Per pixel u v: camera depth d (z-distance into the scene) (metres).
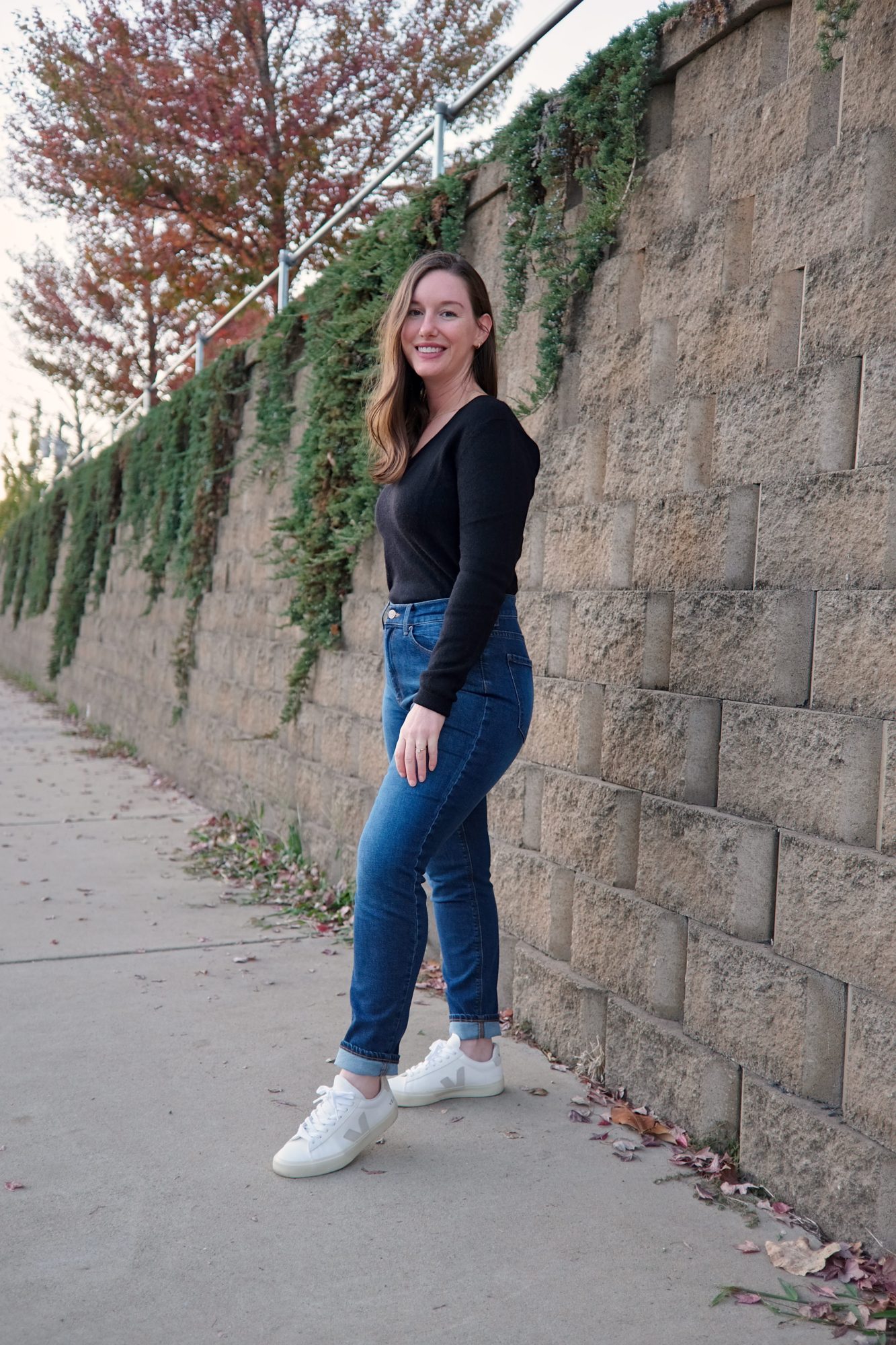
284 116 11.45
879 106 2.12
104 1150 2.45
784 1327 1.84
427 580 2.44
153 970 3.75
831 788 2.15
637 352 2.87
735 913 2.39
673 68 2.74
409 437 2.49
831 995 2.14
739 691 2.43
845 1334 1.82
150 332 16.39
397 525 2.44
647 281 2.83
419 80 11.23
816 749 2.19
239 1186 2.29
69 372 16.67
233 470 6.75
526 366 3.46
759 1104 2.28
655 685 2.74
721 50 2.59
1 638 20.27
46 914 4.43
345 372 4.67
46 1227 2.12
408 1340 1.79
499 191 3.69
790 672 2.29
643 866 2.71
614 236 2.98
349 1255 2.04
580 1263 2.02
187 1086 2.79
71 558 12.55
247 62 11.30
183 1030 3.18
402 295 2.47
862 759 2.08
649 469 2.80
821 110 2.29
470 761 2.35
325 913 4.49
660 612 2.72
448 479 2.35
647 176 2.85
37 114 11.84
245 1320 1.84
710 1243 2.09
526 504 2.36
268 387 5.95
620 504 2.92
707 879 2.48
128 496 9.88
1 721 11.52
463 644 2.24
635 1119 2.57
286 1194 2.26
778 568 2.33
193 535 7.30
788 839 2.24
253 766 5.98
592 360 3.08
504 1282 1.96
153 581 8.54
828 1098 2.15
